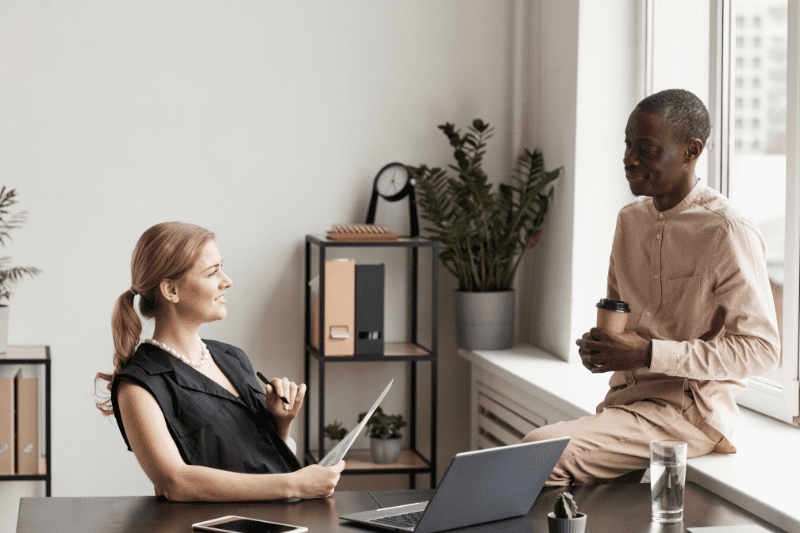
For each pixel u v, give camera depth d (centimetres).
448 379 361
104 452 332
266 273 342
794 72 222
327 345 314
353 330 316
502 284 343
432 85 351
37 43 319
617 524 151
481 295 334
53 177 323
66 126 323
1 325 296
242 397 186
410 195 337
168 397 171
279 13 337
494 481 145
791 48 223
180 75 330
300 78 340
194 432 171
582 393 263
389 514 154
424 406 359
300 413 351
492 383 326
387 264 353
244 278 340
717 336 189
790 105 223
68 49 321
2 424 295
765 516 161
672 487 152
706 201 195
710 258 189
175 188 333
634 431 192
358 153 346
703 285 190
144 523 148
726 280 187
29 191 321
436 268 319
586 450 187
